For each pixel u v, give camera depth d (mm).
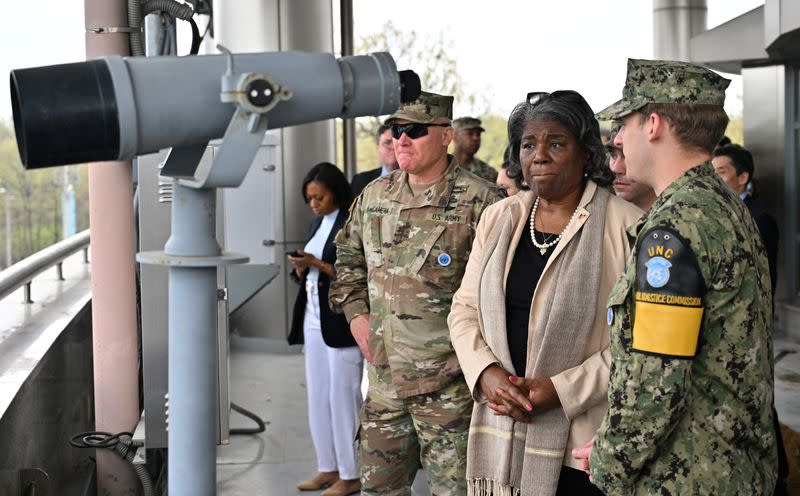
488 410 2430
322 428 4188
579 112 2367
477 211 2898
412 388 2879
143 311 3568
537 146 2363
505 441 2361
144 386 3564
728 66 9570
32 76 1220
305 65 1345
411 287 2898
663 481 1705
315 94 1347
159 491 3875
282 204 7359
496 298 2396
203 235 1393
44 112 1205
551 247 2398
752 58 8578
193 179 1354
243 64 1306
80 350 4066
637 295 1698
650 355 1662
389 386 3000
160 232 3605
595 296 2312
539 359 2309
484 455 2432
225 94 1266
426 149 2926
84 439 3607
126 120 1233
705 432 1692
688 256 1653
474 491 2447
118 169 3648
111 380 3727
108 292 3688
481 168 5758
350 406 4059
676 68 1842
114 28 3463
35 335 3445
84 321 4191
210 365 1397
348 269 3277
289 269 7375
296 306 4230
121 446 3605
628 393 1691
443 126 2957
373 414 3035
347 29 9250
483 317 2428
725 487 1684
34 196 6785
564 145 2355
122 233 3672
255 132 1281
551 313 2309
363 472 3070
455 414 2869
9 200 6543
